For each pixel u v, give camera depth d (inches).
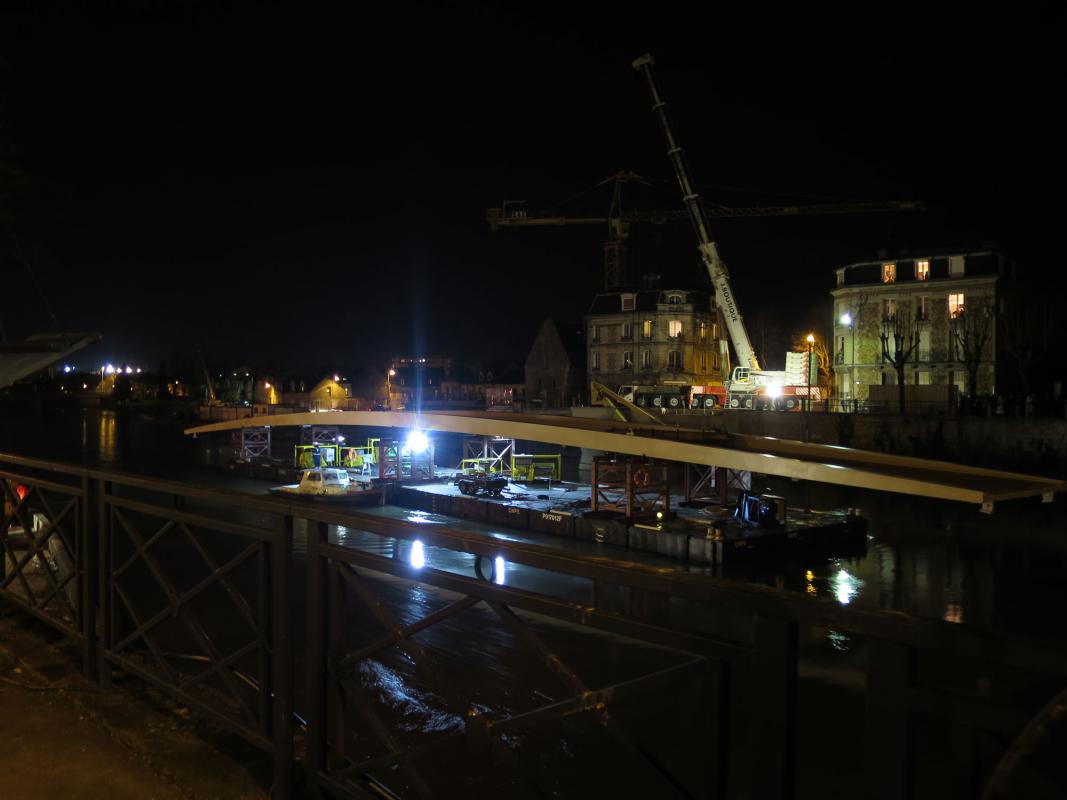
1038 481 300.2
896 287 2017.7
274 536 125.6
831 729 413.7
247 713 134.6
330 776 121.1
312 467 1841.8
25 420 4079.7
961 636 57.6
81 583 182.7
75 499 181.5
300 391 4503.0
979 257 1939.0
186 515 143.3
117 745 144.1
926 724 93.4
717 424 1925.4
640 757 81.7
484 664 491.8
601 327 2861.7
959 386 1930.4
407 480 1616.6
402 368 4318.4
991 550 1026.1
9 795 125.6
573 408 2315.5
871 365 2054.6
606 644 535.8
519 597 91.5
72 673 182.2
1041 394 1883.6
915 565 959.0
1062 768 42.1
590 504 1235.2
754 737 70.7
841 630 64.2
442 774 324.8
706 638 75.1
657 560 991.0
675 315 2704.2
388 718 393.1
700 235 2057.1
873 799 63.7
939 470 326.3
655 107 2044.8
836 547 1038.4
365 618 582.6
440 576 101.8
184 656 157.0
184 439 2962.6
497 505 1264.8
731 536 976.9
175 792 127.8
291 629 124.4
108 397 5880.9
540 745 359.6
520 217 3609.7
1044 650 53.4
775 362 2942.9
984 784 58.5
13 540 333.7
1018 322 1839.3
